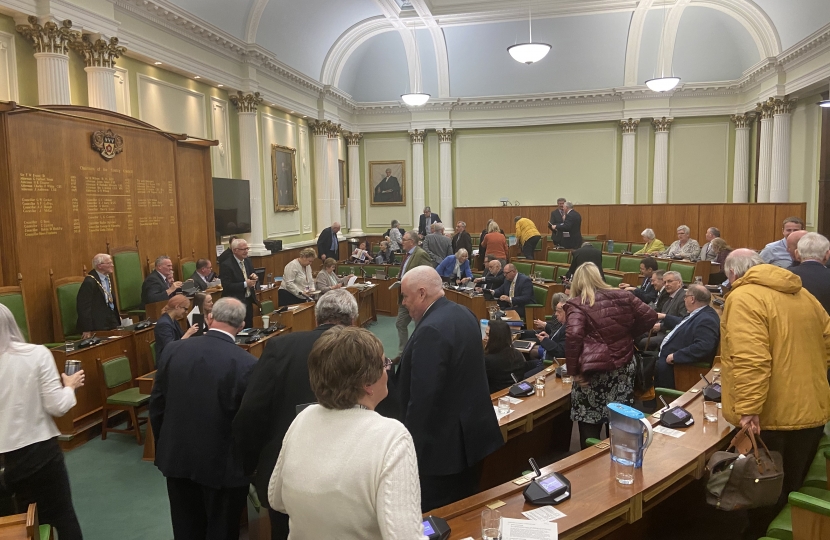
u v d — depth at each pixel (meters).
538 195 17.22
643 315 3.60
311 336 2.64
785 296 2.73
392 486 1.46
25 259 5.92
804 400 2.69
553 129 16.92
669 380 4.99
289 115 13.61
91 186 6.87
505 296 8.02
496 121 17.02
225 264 7.53
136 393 5.28
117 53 7.55
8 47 6.30
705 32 14.84
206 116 10.34
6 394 2.67
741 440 2.75
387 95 17.05
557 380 4.48
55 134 6.33
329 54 14.48
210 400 2.92
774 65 13.29
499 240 10.83
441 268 9.83
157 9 8.31
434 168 17.55
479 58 16.22
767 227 13.38
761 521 2.95
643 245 13.40
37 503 2.82
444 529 2.09
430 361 2.57
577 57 15.77
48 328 6.18
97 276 6.18
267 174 12.36
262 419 2.58
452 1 13.67
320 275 9.19
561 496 2.36
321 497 1.51
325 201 15.23
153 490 4.32
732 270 3.24
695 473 2.81
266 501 2.58
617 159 16.56
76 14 6.80
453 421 2.63
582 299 3.60
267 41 11.66
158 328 5.18
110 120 7.23
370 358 1.62
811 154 13.03
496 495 2.42
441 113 17.03
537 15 13.84
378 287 11.70
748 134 15.52
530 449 4.26
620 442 2.64
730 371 2.73
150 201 8.02
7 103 5.65
